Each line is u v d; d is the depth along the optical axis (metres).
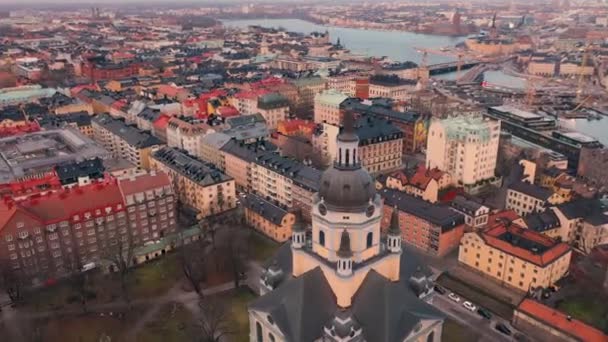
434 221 177.12
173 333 139.50
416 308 107.50
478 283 161.50
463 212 196.62
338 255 103.62
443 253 178.75
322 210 106.31
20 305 153.00
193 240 189.50
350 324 101.69
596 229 177.88
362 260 108.50
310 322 104.12
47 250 166.75
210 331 133.50
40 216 165.38
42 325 143.12
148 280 166.00
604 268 156.62
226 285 161.38
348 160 104.38
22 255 161.88
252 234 195.25
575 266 162.88
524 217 183.88
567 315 137.12
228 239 178.12
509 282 158.00
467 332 138.00
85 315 147.75
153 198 186.00
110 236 179.25
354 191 103.50
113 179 186.88
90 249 175.88
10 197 173.00
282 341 105.38
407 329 103.12
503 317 144.38
